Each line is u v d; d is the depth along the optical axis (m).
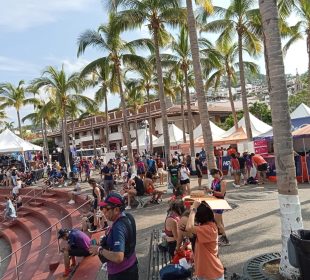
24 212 20.97
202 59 30.61
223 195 8.38
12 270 12.08
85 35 26.16
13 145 31.19
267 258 7.16
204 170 26.36
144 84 44.22
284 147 6.28
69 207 18.77
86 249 8.89
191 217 4.91
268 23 6.42
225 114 65.12
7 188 28.59
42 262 11.22
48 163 38.88
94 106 38.75
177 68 31.09
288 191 6.25
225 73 38.69
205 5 17.19
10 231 18.52
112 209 4.18
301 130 18.94
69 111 38.44
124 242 4.06
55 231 14.95
